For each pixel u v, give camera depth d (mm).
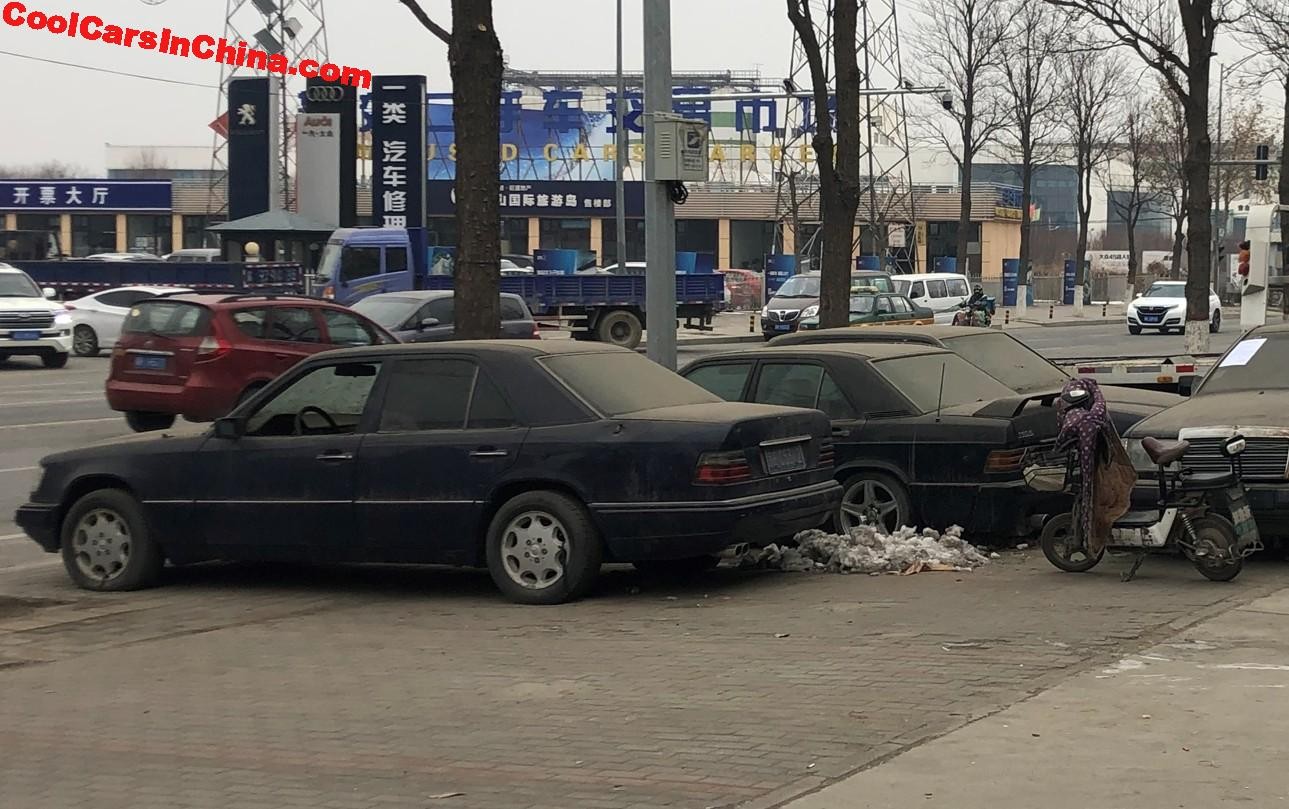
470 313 15055
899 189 72000
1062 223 109125
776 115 76688
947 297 48375
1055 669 7363
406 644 8633
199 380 17938
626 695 7168
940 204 77812
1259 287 22359
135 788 5934
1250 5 35000
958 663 7574
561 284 36875
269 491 10266
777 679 7387
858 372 11664
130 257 60219
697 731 6449
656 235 14633
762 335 44844
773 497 9672
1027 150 61438
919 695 6922
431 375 10102
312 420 10352
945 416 11281
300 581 11016
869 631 8492
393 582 10883
